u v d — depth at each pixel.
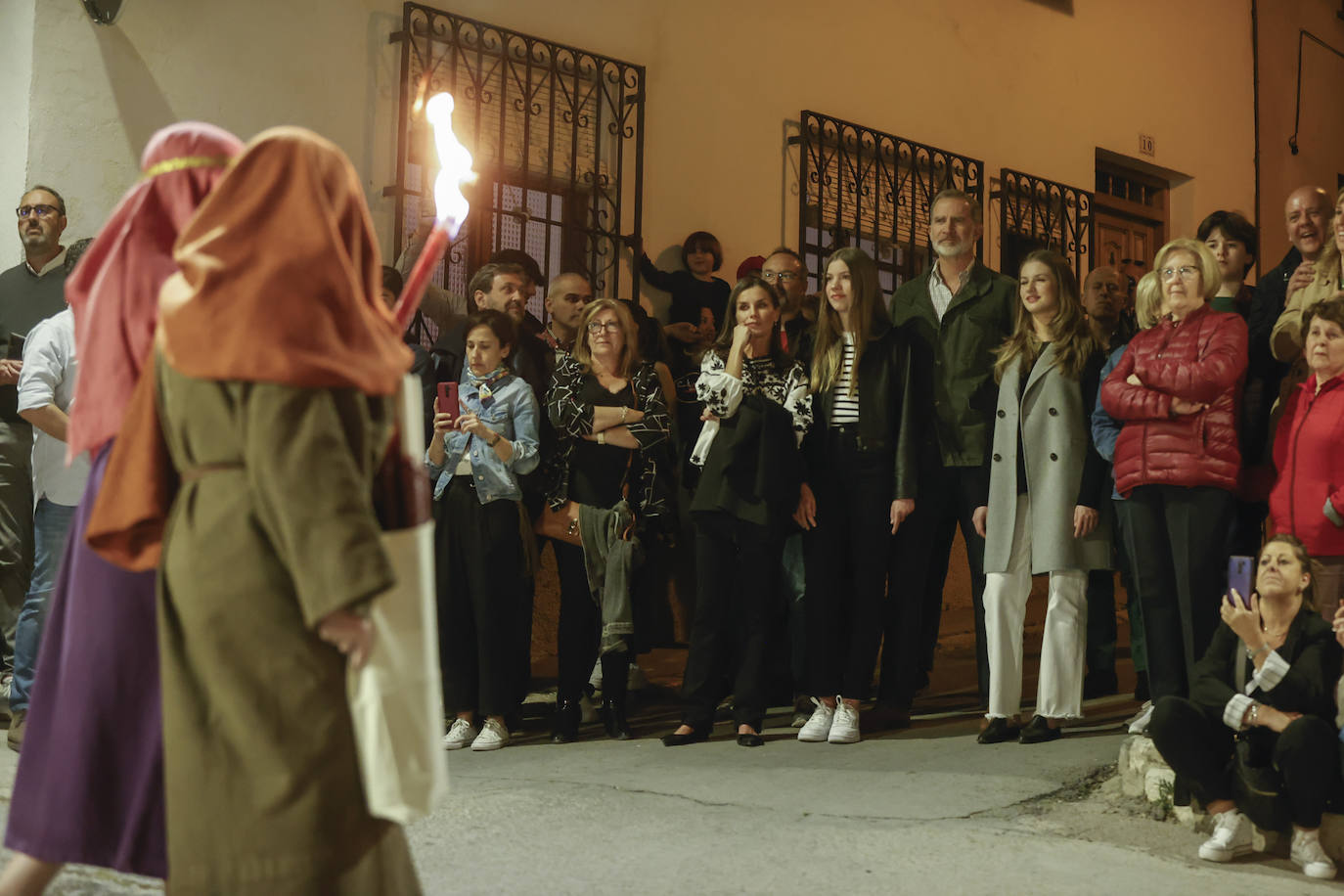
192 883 1.84
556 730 5.47
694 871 3.35
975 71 10.14
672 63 8.44
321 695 1.87
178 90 6.64
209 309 1.86
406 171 7.41
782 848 3.56
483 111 7.66
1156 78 11.59
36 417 5.01
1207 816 3.91
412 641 1.94
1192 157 11.89
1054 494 5.04
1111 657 6.35
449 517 5.43
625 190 8.20
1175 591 4.64
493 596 5.36
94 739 1.99
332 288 1.91
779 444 5.23
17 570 5.93
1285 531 4.25
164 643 1.89
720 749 5.11
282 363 1.84
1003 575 5.12
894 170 9.45
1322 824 3.69
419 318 7.06
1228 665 3.79
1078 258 10.74
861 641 5.27
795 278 6.15
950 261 5.61
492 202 7.64
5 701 5.64
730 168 8.68
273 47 6.93
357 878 1.90
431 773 1.91
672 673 7.10
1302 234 5.00
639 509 5.55
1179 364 4.52
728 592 5.35
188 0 6.66
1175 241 4.68
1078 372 5.11
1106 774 4.45
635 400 5.61
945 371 5.46
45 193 5.97
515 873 3.32
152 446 1.97
